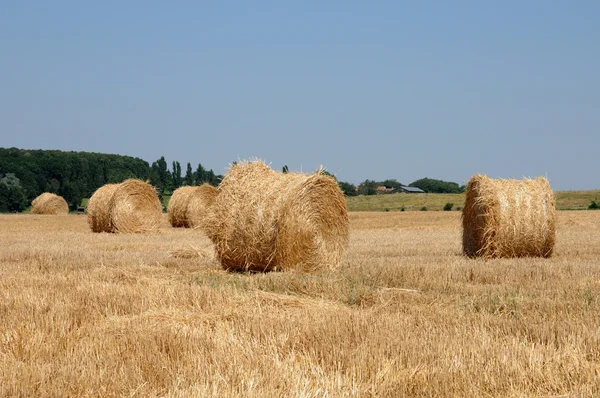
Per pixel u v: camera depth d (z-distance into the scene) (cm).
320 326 910
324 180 1703
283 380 695
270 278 1392
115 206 3184
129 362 763
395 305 1128
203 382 687
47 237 2928
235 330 913
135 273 1554
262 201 1623
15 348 835
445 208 7506
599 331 873
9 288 1296
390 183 12538
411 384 682
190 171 11188
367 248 2384
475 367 726
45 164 10169
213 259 1917
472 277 1483
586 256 2084
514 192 2050
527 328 908
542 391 678
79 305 1103
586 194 8025
